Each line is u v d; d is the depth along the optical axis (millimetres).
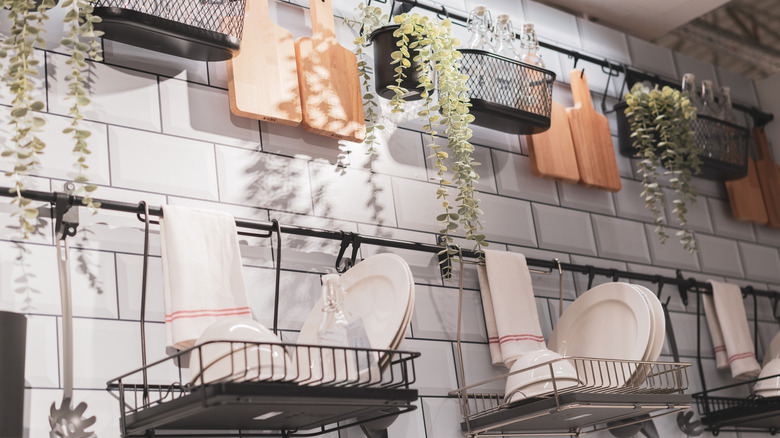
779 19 2867
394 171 2045
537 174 2291
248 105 1796
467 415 1869
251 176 1801
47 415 1417
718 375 2525
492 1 2480
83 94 1465
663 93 2535
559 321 2135
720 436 2443
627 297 2016
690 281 2488
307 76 1909
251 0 1870
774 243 2926
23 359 1297
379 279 1690
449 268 1968
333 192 1915
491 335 1990
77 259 1523
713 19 2877
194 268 1525
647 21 2879
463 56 2090
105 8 1589
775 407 2221
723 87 2787
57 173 1561
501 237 2189
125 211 1528
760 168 2943
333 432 1706
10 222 1478
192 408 1277
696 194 2494
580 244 2355
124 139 1656
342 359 1435
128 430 1400
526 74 2164
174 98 1749
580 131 2422
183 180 1705
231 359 1286
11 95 1562
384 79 1997
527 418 1760
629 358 1972
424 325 1944
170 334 1485
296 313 1756
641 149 2516
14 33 1449
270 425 1540
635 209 2547
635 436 2242
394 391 1428
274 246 1771
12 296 1445
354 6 2131
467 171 1951
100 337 1506
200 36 1671
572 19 2689
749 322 2717
